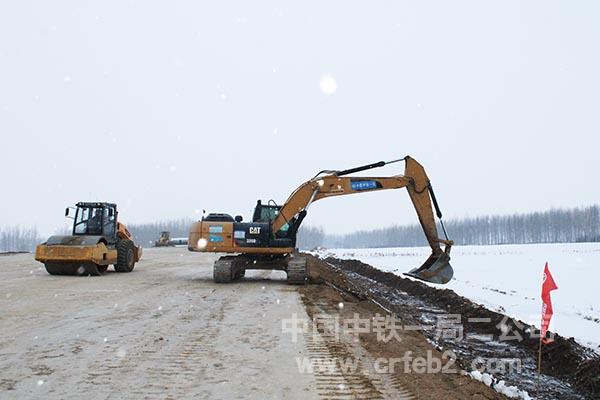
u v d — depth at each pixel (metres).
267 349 7.39
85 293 13.42
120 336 8.15
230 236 16.45
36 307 11.00
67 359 6.76
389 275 22.72
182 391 5.55
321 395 5.52
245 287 15.20
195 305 11.48
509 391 6.87
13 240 131.00
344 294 14.29
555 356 8.92
